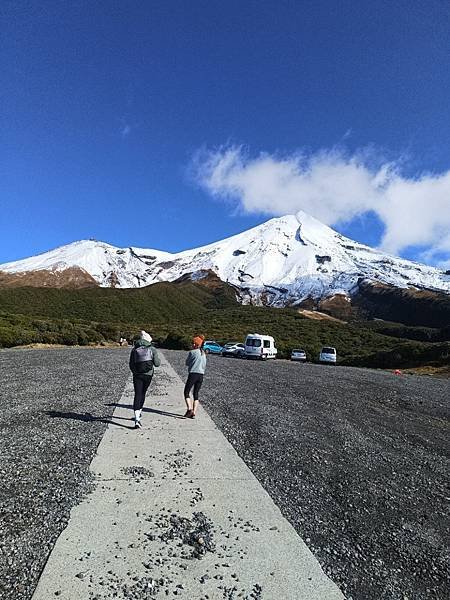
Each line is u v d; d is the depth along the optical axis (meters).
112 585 3.21
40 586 3.16
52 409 9.25
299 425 9.29
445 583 3.62
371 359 41.81
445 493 5.81
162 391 12.88
